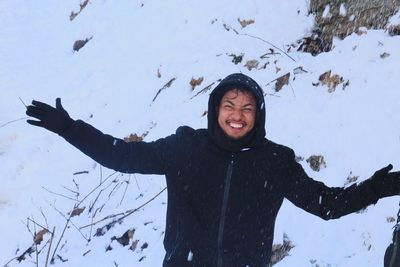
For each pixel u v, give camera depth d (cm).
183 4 898
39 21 1152
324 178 577
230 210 338
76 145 321
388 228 502
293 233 521
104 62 916
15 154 820
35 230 653
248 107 333
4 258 636
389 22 712
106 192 668
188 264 341
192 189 338
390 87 643
